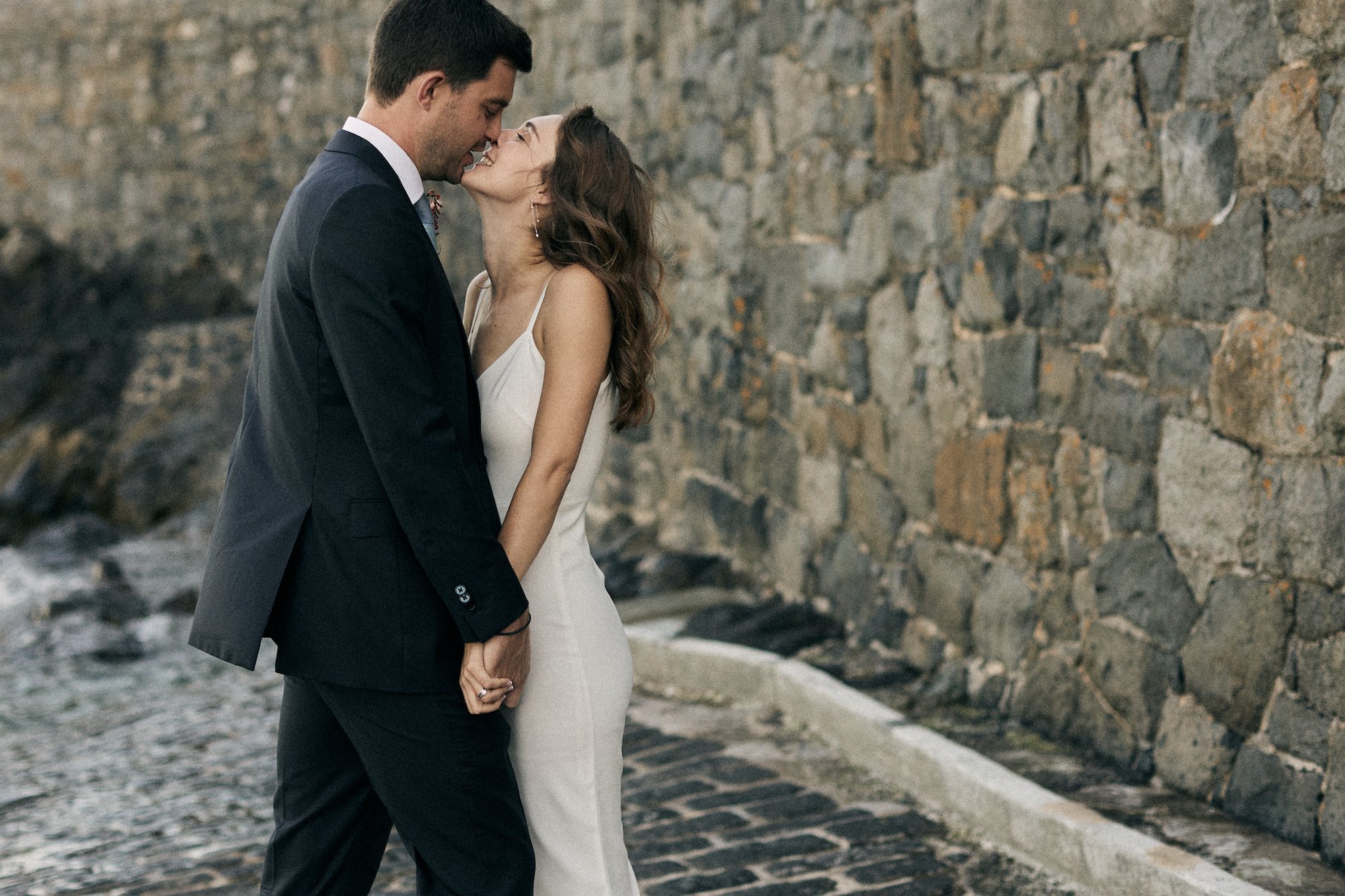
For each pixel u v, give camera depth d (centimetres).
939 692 393
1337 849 254
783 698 411
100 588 720
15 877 315
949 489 400
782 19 505
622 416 210
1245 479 279
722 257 581
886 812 322
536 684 204
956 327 394
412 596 187
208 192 1168
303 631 187
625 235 202
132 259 1187
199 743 429
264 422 192
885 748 348
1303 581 264
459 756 190
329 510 185
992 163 372
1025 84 354
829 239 473
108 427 1077
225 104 1155
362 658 186
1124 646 323
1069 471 344
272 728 443
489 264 210
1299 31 259
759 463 546
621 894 211
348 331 175
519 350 203
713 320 594
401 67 191
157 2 1156
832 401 477
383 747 191
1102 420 330
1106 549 329
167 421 1065
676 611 528
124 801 373
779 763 364
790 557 515
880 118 433
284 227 188
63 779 399
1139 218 312
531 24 808
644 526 670
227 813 357
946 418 400
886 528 440
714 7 574
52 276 1174
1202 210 290
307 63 1120
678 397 643
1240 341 279
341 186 182
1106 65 320
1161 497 308
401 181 192
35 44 1190
